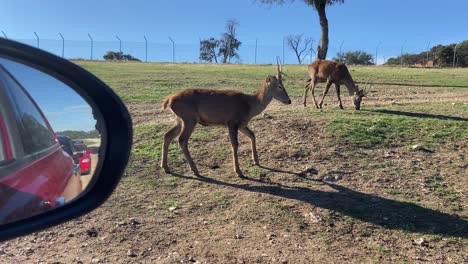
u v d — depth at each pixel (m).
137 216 6.18
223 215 6.27
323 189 7.24
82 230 5.73
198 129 10.49
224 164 8.44
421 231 5.90
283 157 8.69
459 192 7.27
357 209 6.49
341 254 5.30
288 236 5.69
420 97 18.52
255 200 6.73
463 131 10.54
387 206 6.63
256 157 8.38
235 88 19.69
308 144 9.28
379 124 10.88
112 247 5.33
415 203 6.77
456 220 6.22
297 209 6.45
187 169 8.15
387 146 9.47
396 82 24.84
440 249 5.45
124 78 22.48
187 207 6.50
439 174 8.01
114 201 6.64
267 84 8.42
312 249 5.39
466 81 25.88
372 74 29.23
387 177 7.79
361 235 5.79
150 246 5.37
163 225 5.92
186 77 23.88
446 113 12.88
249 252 5.27
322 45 31.23
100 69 27.62
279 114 12.24
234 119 8.03
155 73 25.97
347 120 11.15
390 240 5.66
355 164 8.39
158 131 10.31
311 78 14.70
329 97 18.12
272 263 5.04
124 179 7.56
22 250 5.21
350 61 64.56
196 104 7.93
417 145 9.33
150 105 14.86
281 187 7.30
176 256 5.14
